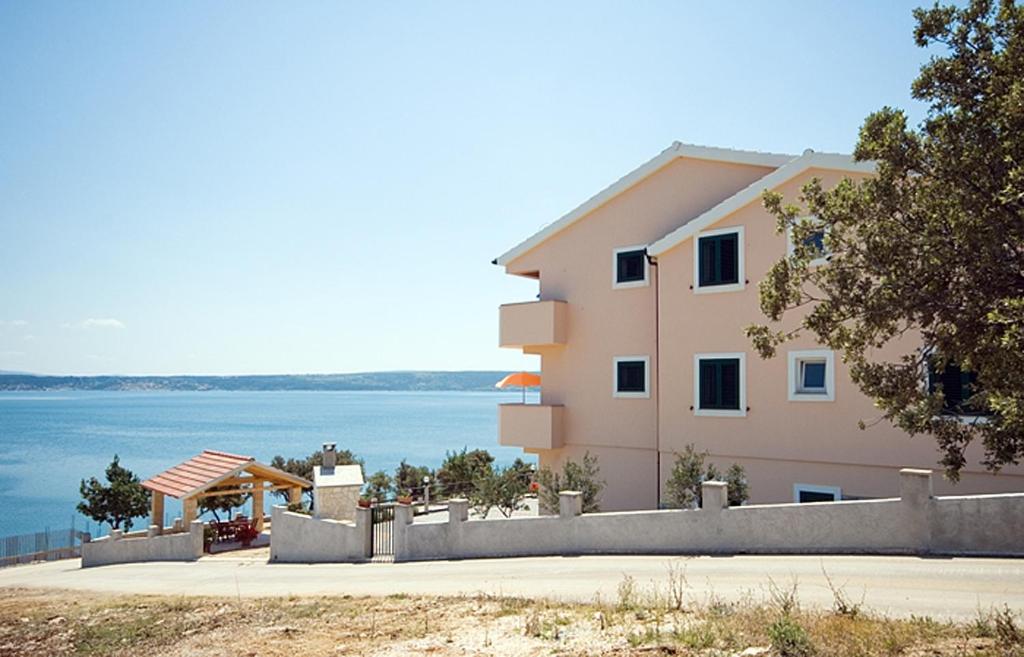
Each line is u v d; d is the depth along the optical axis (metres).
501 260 24.86
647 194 21.78
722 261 18.86
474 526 17.09
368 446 97.88
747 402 18.20
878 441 16.12
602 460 21.97
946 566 11.12
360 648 9.37
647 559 14.06
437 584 13.86
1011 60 7.27
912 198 8.20
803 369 17.59
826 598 9.98
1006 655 7.03
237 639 10.54
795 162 17.36
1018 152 6.93
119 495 34.22
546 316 22.92
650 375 21.16
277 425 150.75
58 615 14.31
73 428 149.75
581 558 14.96
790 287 10.11
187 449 99.62
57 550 32.12
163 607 14.20
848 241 8.67
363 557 19.27
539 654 8.33
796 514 13.16
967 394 14.30
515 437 23.33
